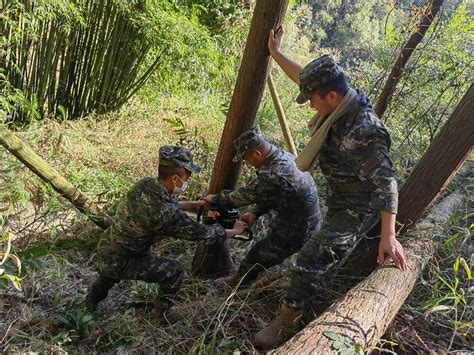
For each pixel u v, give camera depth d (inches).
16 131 216.8
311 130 102.5
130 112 271.4
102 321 108.4
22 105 202.2
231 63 309.7
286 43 386.3
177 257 145.7
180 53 251.4
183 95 295.3
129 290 125.1
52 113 247.0
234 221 118.2
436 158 114.8
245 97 111.3
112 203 162.6
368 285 95.8
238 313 112.2
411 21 181.8
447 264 128.4
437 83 206.5
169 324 108.7
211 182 124.2
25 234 143.3
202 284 127.6
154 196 100.5
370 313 86.7
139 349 100.9
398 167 190.4
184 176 101.3
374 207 93.9
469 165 193.3
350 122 93.4
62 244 141.7
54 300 110.3
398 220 119.3
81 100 257.6
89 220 153.1
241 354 99.2
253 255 123.0
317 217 120.4
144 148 226.4
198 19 296.4
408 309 110.1
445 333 106.4
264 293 122.5
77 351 98.8
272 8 103.2
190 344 103.0
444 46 202.1
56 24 225.6
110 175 189.8
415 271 105.3
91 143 226.2
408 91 204.5
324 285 109.7
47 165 135.7
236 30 308.7
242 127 114.7
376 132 92.3
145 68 276.4
